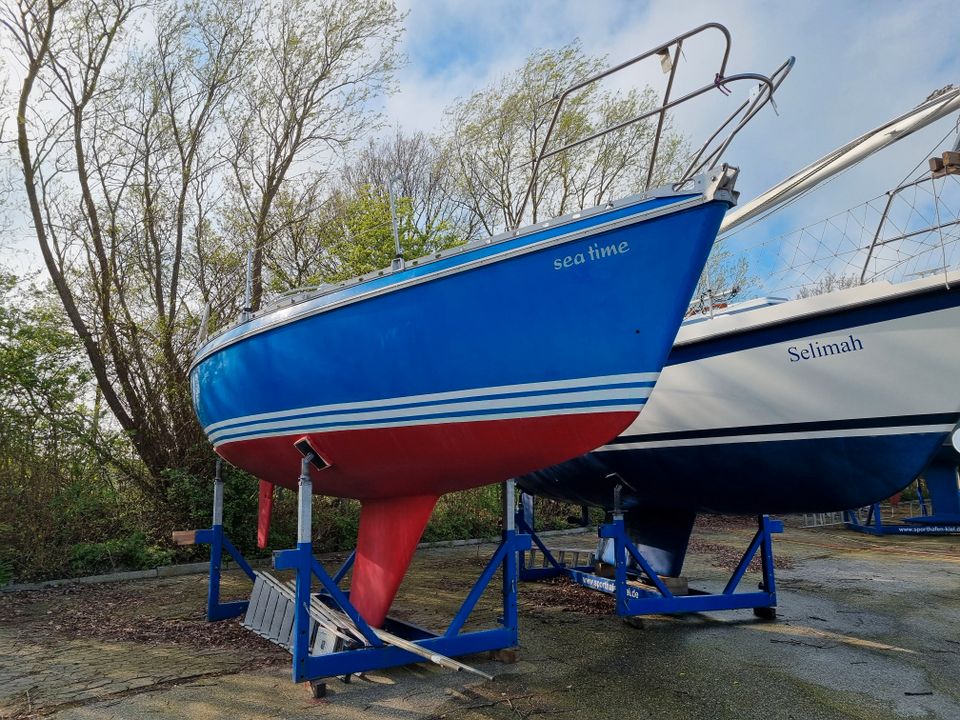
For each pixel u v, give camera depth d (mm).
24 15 8430
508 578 3936
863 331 4379
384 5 10547
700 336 5125
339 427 3615
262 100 10469
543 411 3195
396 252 3818
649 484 5727
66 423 7996
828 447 4609
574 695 3342
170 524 8055
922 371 4176
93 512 7977
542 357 3178
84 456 8125
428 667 3799
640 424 5523
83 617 5156
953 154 4504
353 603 3955
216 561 5094
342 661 3379
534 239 3158
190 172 10047
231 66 10125
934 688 3455
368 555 3992
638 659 3973
